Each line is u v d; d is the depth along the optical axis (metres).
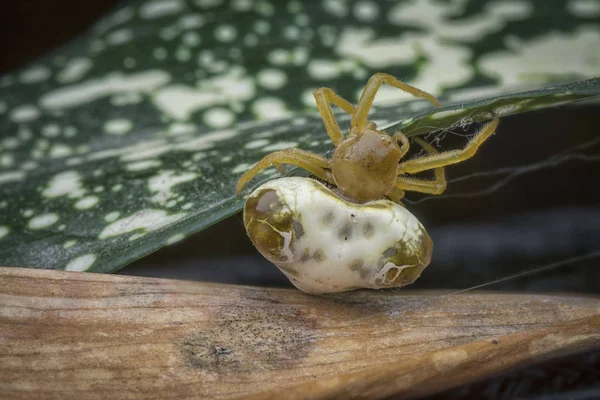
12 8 0.20
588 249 0.13
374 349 0.10
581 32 0.14
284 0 0.14
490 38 0.14
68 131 0.13
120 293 0.10
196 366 0.10
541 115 0.14
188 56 0.14
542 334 0.10
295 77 0.13
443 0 0.14
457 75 0.13
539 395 0.11
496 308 0.11
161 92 0.13
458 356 0.10
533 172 0.14
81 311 0.10
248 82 0.13
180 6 0.14
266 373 0.10
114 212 0.11
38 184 0.12
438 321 0.10
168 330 0.10
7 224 0.11
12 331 0.10
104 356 0.10
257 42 0.14
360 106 0.11
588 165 0.14
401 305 0.11
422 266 0.10
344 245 0.10
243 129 0.12
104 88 0.13
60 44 0.21
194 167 0.11
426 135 0.12
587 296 0.11
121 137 0.13
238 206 0.10
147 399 0.10
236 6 0.14
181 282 0.10
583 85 0.10
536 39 0.14
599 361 0.11
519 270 0.13
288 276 0.10
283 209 0.10
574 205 0.14
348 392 0.10
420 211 0.14
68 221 0.11
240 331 0.10
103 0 0.21
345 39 0.14
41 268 0.11
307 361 0.10
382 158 0.11
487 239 0.14
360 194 0.11
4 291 0.10
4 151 0.13
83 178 0.12
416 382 0.10
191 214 0.11
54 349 0.10
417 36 0.14
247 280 0.13
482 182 0.14
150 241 0.10
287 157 0.11
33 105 0.13
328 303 0.10
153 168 0.12
